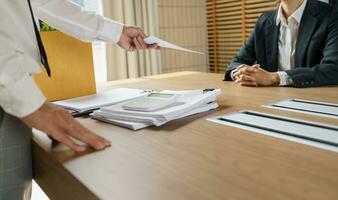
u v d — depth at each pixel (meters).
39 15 0.96
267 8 2.59
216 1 3.06
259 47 1.65
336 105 0.84
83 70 1.09
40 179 0.68
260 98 0.98
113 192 0.43
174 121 0.76
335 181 0.42
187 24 3.07
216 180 0.44
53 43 1.01
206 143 0.60
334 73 1.16
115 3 2.45
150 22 2.61
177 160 0.52
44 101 0.60
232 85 1.24
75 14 1.00
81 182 0.47
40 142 0.66
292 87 1.14
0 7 0.59
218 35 3.11
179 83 1.36
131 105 0.80
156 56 2.69
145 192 0.42
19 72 0.57
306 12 1.51
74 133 0.61
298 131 0.64
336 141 0.57
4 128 0.63
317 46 1.47
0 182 0.64
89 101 0.98
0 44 0.57
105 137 0.67
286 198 0.38
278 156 0.52
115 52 2.51
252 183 0.43
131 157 0.55
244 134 0.64
